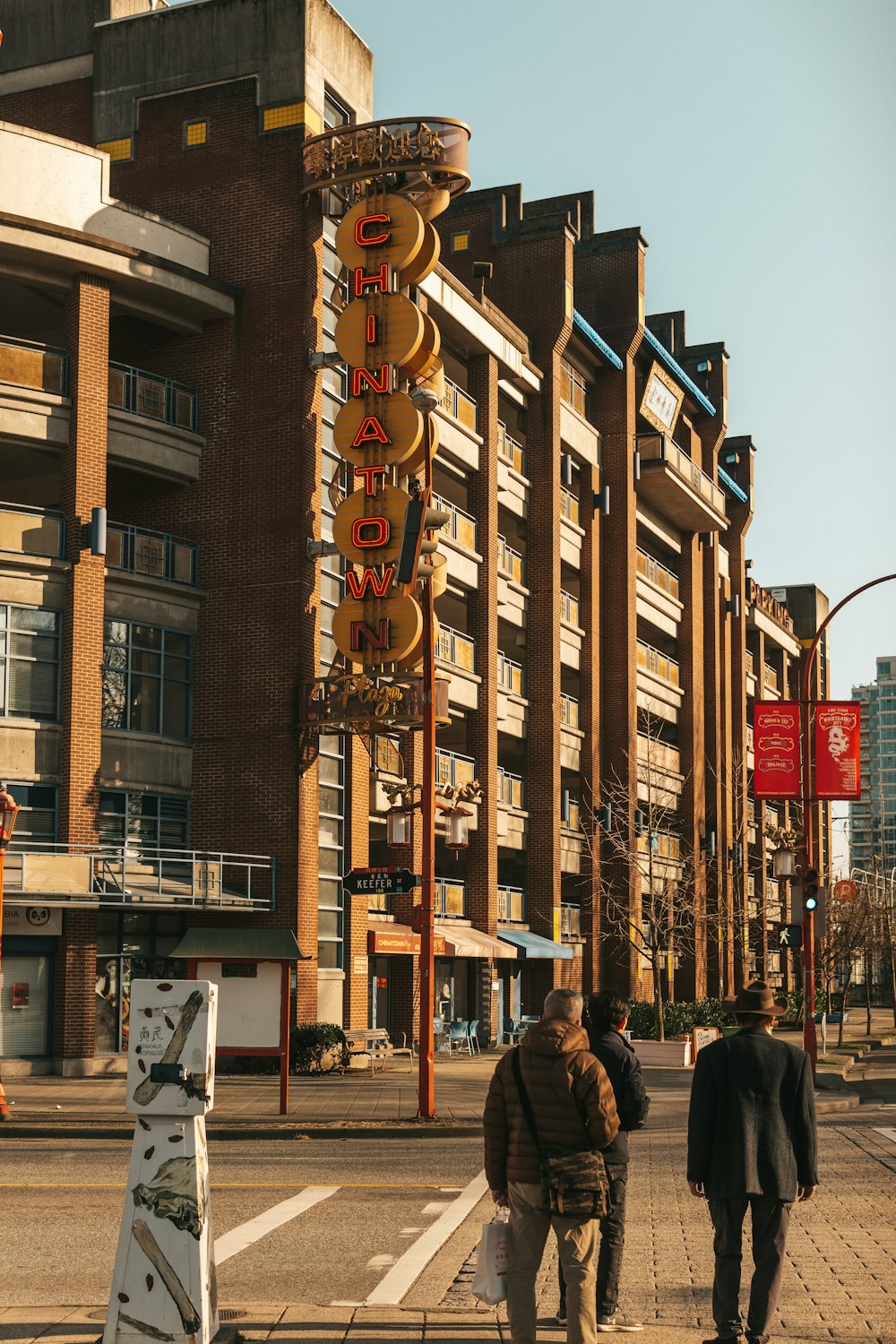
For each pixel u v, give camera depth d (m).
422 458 34.31
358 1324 8.59
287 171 36.44
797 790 33.56
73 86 39.84
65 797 31.92
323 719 34.28
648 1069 36.91
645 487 59.59
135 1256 7.77
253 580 35.50
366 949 37.34
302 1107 24.33
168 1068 7.88
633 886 53.97
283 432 35.66
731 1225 8.13
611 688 55.59
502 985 47.34
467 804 44.06
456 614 48.25
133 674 34.22
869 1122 23.78
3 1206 13.59
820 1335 8.84
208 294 35.62
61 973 31.28
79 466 32.88
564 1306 9.01
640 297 57.12
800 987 82.31
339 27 38.31
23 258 32.78
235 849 34.78
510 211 51.97
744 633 75.62
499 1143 7.98
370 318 34.03
